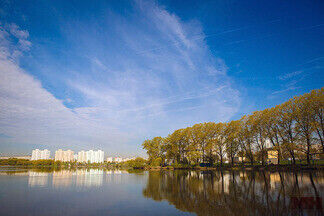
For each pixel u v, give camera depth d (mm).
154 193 17078
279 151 47250
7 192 17531
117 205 12352
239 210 10844
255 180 25422
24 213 10281
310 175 29328
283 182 21969
